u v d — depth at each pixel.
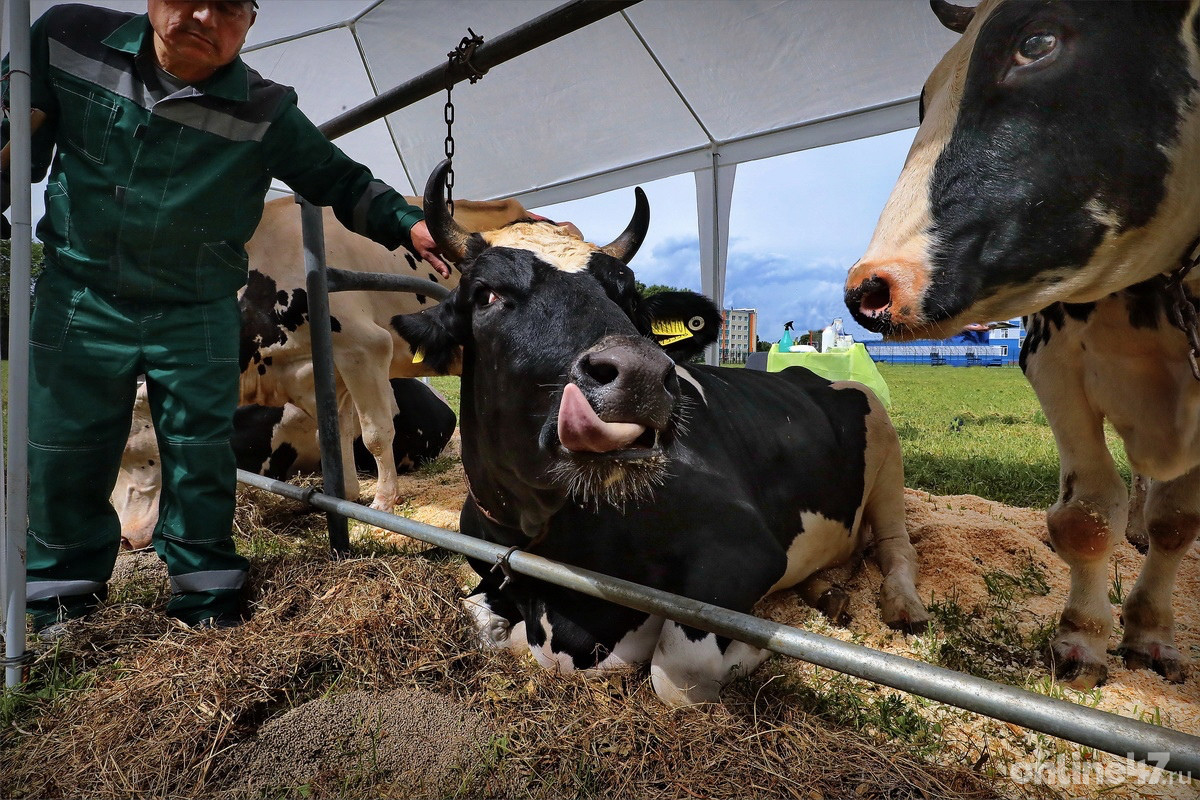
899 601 2.82
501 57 2.64
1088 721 1.18
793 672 2.38
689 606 1.76
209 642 2.36
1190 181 1.49
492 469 2.23
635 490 1.87
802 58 5.36
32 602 2.53
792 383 3.54
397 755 1.87
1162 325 1.90
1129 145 1.44
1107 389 2.14
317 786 1.78
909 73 5.33
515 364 1.98
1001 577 3.14
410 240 2.84
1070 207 1.47
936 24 4.70
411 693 2.17
